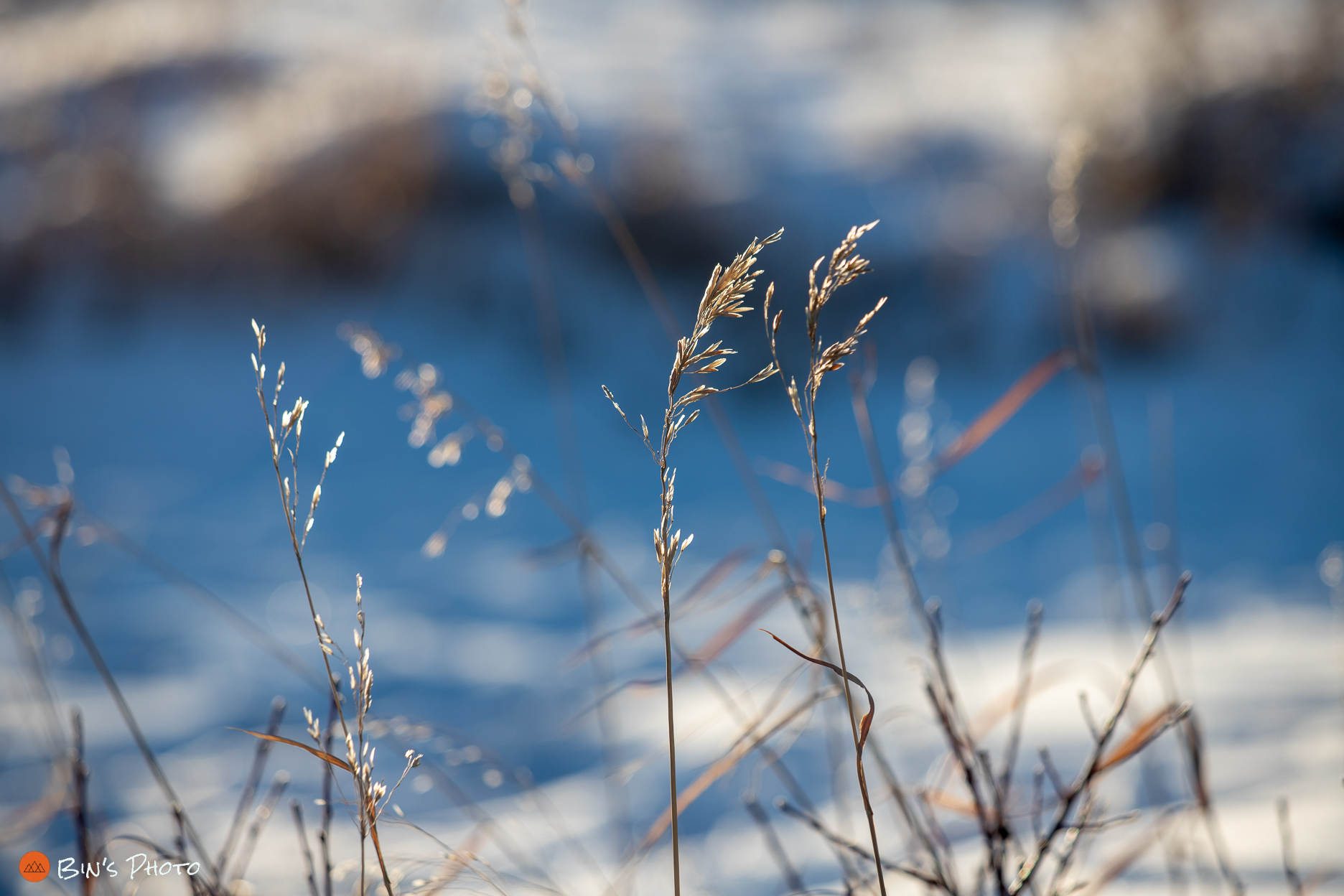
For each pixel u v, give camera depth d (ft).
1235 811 7.02
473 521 31.68
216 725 13.29
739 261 2.44
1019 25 82.69
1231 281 45.85
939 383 44.78
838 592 13.73
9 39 72.79
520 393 45.57
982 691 11.53
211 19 67.36
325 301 51.96
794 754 9.89
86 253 54.39
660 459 2.53
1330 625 16.37
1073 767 8.25
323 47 64.69
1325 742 8.62
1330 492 30.55
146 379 47.34
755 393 42.83
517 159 6.24
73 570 23.40
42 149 58.18
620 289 49.39
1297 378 40.83
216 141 58.90
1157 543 6.37
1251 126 48.75
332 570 25.90
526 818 9.25
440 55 59.98
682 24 94.89
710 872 7.46
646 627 4.82
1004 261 48.34
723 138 57.47
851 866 4.55
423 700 15.53
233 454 40.06
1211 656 13.85
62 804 5.25
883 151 57.11
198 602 21.57
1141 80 50.67
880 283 48.11
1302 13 49.19
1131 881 5.59
